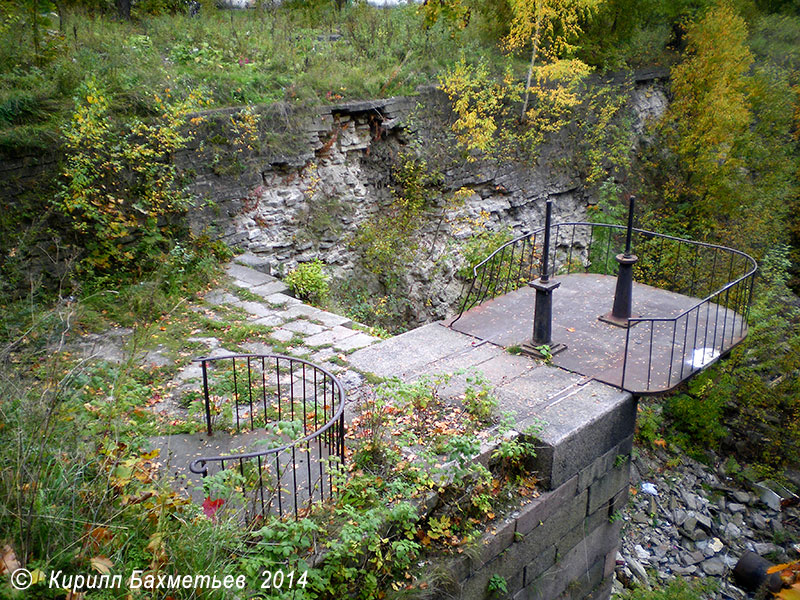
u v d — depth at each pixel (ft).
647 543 33.04
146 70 32.35
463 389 19.43
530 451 16.92
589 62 58.49
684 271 50.60
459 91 42.50
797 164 62.80
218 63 37.22
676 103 59.26
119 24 42.16
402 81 41.63
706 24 56.90
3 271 24.12
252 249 33.32
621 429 19.31
